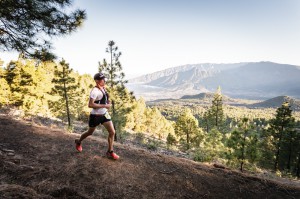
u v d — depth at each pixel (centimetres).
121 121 2158
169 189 502
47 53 709
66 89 2778
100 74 513
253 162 1345
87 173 471
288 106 3086
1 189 316
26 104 2170
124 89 2044
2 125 724
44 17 647
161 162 654
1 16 613
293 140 3166
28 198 316
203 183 585
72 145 634
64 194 379
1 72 2939
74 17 692
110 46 1962
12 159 466
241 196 583
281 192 682
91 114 529
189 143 3581
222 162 1547
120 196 423
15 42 673
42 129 784
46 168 458
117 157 579
